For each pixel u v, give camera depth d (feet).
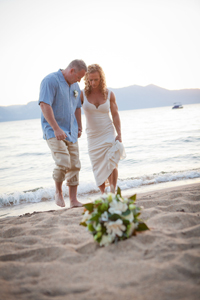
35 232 9.14
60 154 12.32
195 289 4.95
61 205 12.68
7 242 8.36
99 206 7.47
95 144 13.89
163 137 60.90
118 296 4.95
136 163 34.55
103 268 6.08
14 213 18.19
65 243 7.91
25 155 54.03
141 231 7.79
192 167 28.53
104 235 7.26
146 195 13.80
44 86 12.08
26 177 33.68
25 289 5.50
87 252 7.17
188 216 8.82
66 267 6.34
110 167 13.53
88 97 13.62
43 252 7.34
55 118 12.67
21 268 6.51
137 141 58.13
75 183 13.61
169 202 11.02
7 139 98.58
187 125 89.35
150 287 5.15
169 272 5.57
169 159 34.96
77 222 9.91
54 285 5.60
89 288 5.35
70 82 12.70
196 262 5.83
